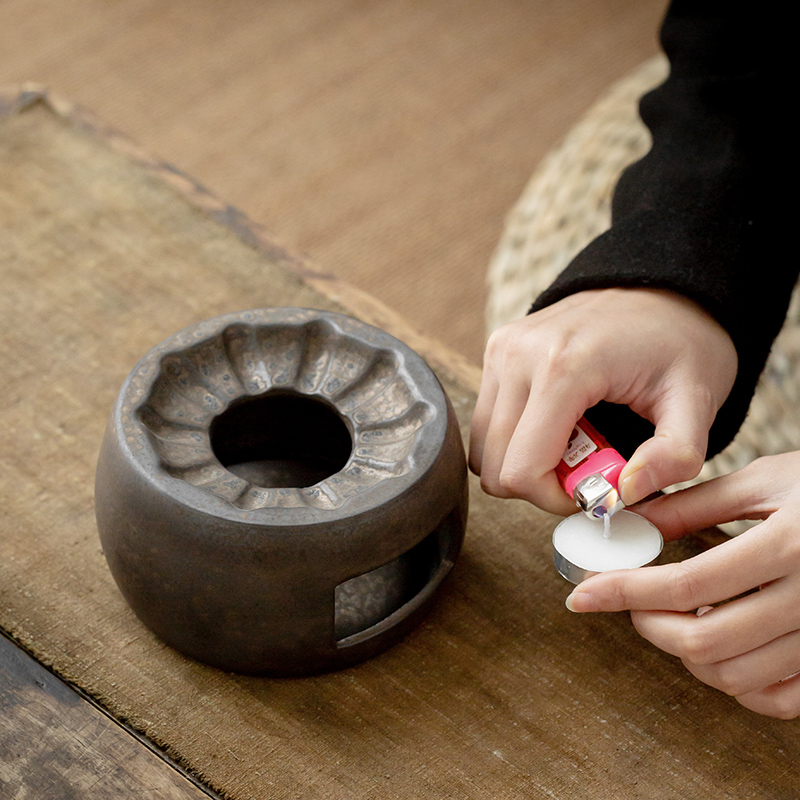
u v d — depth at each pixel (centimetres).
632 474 77
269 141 188
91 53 201
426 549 82
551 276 110
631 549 78
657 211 86
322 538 74
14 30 205
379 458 78
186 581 75
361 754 78
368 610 79
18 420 88
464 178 184
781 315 85
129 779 77
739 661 76
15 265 95
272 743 78
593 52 212
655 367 80
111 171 101
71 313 93
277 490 77
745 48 92
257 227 99
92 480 86
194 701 79
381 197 179
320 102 197
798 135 90
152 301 94
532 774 77
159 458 76
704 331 82
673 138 90
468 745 78
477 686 80
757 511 78
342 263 167
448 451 77
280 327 81
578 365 79
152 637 81
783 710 78
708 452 85
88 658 80
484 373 83
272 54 206
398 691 79
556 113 197
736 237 84
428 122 195
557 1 225
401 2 224
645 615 77
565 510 80
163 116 190
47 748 77
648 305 82
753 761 78
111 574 81
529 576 83
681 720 79
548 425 79
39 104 105
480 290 165
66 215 98
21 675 79
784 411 105
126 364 91
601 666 81
